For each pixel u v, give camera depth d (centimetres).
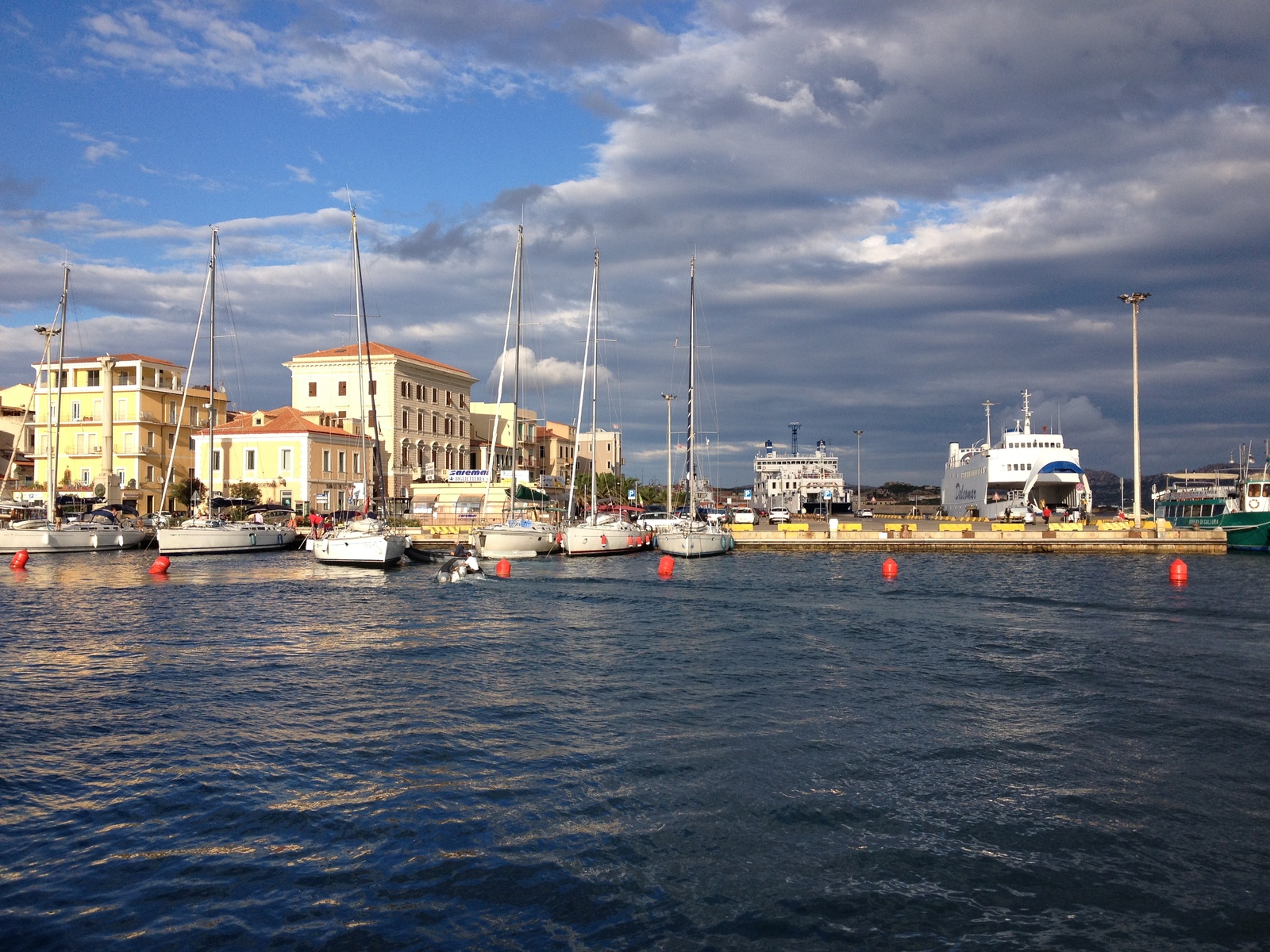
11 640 2773
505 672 2319
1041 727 1809
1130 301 6431
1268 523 6066
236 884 1143
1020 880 1158
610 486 12262
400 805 1391
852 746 1688
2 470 9069
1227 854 1227
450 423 10819
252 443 8588
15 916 1061
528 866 1190
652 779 1505
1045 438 9319
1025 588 4228
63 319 6562
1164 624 3088
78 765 1576
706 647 2677
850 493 12975
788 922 1057
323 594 3969
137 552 6425
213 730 1788
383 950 997
